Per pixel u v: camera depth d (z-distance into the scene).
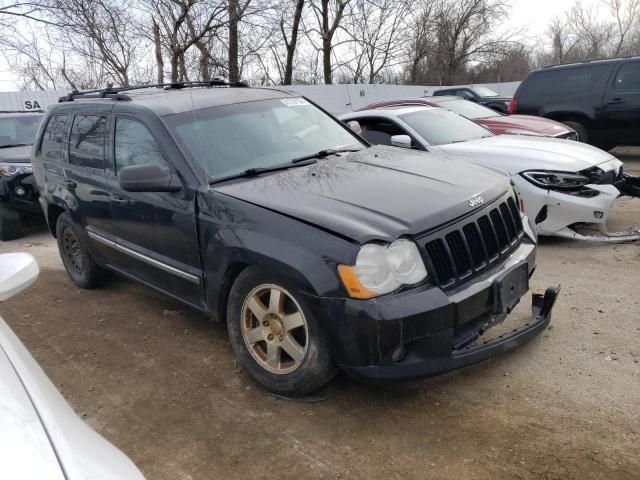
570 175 5.44
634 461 2.55
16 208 8.38
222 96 4.39
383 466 2.65
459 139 6.57
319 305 2.83
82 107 5.00
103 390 3.59
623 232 5.73
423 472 2.59
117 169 4.33
